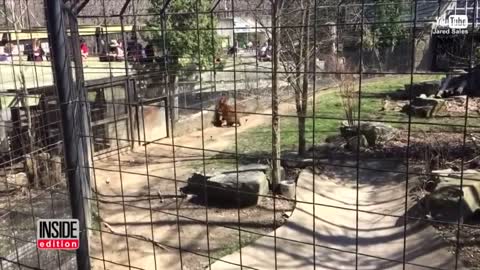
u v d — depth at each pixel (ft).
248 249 18.20
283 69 28.89
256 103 41.88
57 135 20.49
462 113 39.81
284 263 16.78
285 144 34.30
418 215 19.04
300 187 24.80
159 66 38.32
